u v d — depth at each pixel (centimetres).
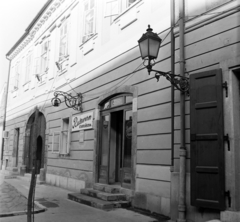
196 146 618
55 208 814
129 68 912
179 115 695
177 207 666
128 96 929
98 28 1132
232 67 588
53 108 1491
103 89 1052
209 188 588
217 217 581
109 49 1039
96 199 877
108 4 1055
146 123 806
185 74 685
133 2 967
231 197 559
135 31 902
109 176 992
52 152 1428
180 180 646
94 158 1063
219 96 595
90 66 1164
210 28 644
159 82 774
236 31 589
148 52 623
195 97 632
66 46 1414
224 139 582
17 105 2122
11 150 2142
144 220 674
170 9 765
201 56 656
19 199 950
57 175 1359
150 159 776
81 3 1316
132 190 828
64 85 1390
